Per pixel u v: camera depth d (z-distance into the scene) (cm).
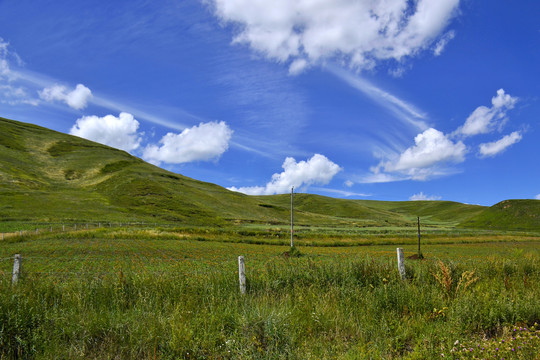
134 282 859
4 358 543
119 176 14388
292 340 572
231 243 4638
